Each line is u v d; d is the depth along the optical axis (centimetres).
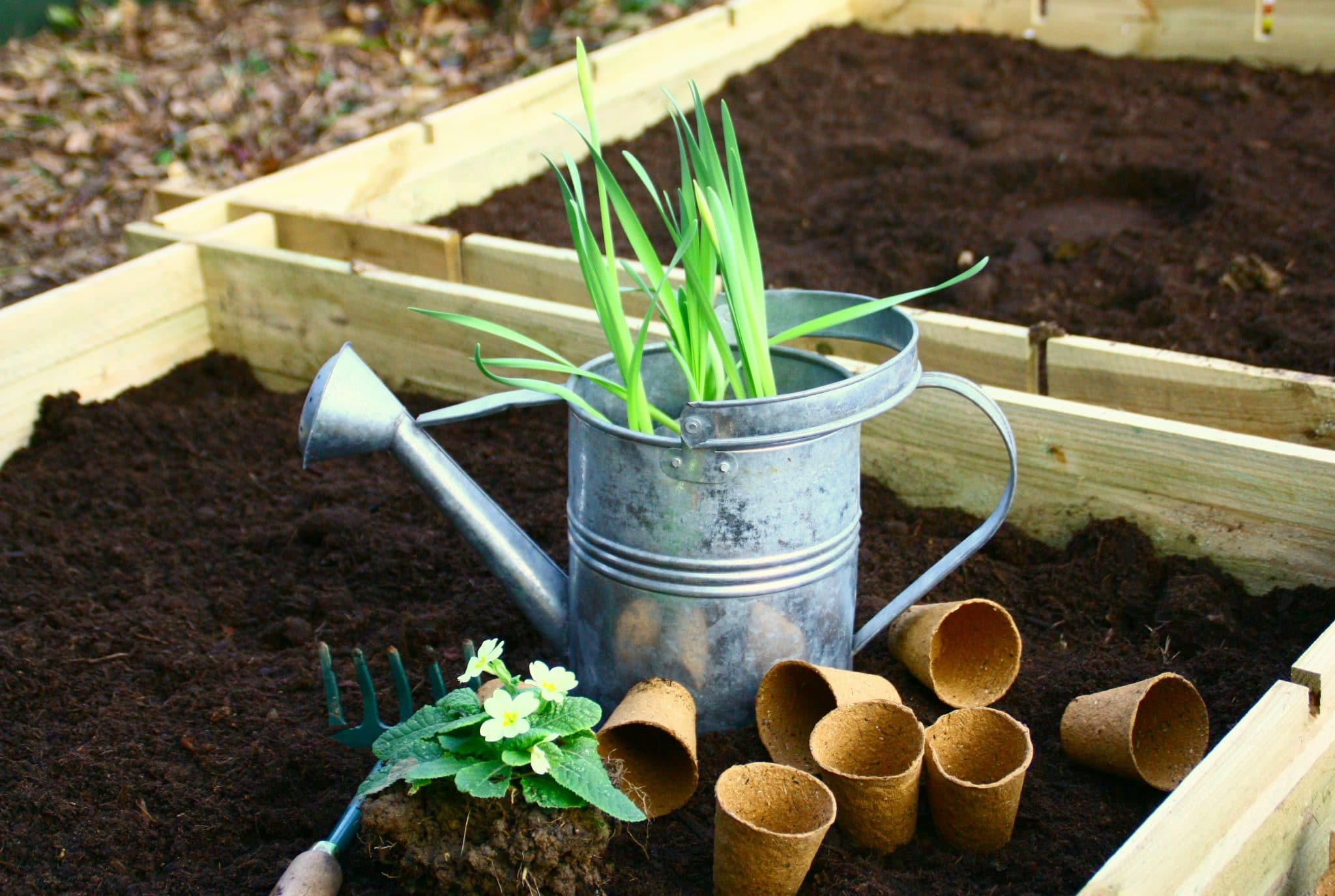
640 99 438
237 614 218
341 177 358
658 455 154
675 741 163
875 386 157
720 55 466
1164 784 163
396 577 227
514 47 545
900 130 429
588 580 169
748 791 147
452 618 210
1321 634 186
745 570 159
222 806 168
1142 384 238
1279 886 152
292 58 536
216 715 185
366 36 559
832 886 148
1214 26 457
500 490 256
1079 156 390
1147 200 382
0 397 269
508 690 150
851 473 166
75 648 205
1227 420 232
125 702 191
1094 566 214
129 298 292
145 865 160
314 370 303
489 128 394
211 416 288
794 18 499
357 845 159
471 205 391
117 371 292
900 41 504
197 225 327
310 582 228
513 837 141
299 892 146
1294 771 150
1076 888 149
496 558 178
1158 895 127
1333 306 301
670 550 159
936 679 183
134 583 226
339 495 254
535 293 304
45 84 512
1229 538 207
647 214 385
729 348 173
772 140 430
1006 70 470
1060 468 221
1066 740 170
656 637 165
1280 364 280
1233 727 160
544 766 140
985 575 219
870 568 221
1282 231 340
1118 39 475
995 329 250
